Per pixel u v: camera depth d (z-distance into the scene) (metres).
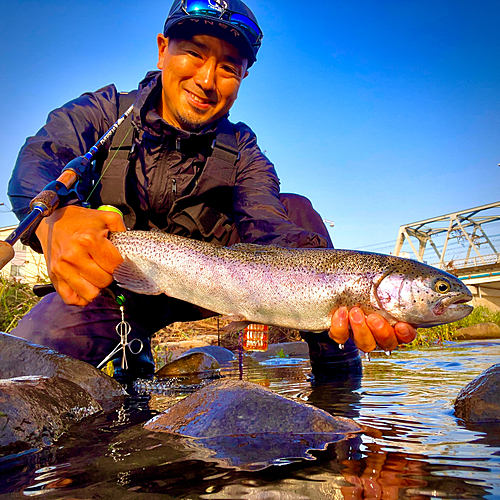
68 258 0.51
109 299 0.76
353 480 0.27
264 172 0.83
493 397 0.43
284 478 0.28
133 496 0.25
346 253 0.58
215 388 0.47
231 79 0.72
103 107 0.79
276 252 0.60
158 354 1.36
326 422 0.41
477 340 1.85
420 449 0.33
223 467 0.30
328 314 0.57
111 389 0.60
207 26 0.66
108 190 0.74
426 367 0.86
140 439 0.39
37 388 0.47
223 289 0.59
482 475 0.27
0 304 1.28
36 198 0.51
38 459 0.34
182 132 0.72
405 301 0.54
